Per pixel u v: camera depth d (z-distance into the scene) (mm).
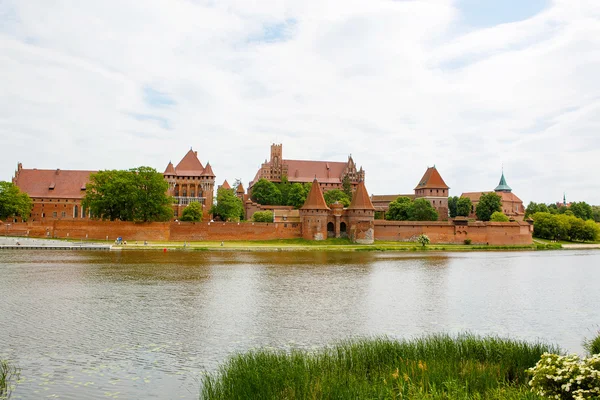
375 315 41594
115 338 32656
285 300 47312
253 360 24594
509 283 63156
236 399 20750
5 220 145500
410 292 54031
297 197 193000
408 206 161625
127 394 23219
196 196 175875
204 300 46312
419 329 37031
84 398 22656
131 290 50875
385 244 128500
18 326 35406
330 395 20375
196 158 179875
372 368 24016
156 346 31016
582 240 175500
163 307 42719
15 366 26891
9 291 49594
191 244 113125
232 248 106188
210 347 31031
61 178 167000
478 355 25641
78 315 39094
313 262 84125
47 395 22922
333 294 51375
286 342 32500
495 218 155875
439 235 137750
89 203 121000
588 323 40031
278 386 21453
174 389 23891
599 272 77125
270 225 126938
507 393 19656
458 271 75938
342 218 135000
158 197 121688
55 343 31266
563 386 17875
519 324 39438
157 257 86125
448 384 20562
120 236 117312
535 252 125812
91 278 58969
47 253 91000
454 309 45000
